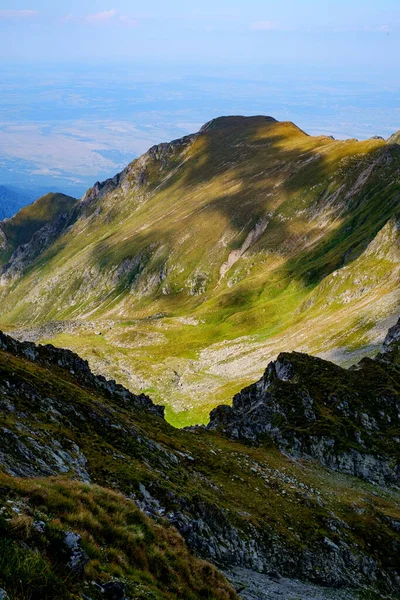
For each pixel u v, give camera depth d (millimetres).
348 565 45562
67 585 16672
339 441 68125
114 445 43906
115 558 21844
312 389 78375
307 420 71562
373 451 68562
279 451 66812
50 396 44469
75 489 25859
